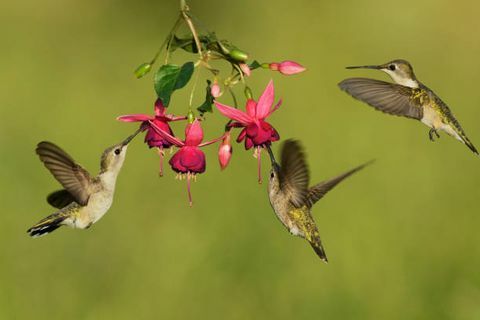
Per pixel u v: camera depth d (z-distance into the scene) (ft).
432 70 59.11
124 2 64.44
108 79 54.13
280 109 49.60
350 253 36.40
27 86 51.72
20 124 47.19
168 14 63.93
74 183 19.12
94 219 19.54
